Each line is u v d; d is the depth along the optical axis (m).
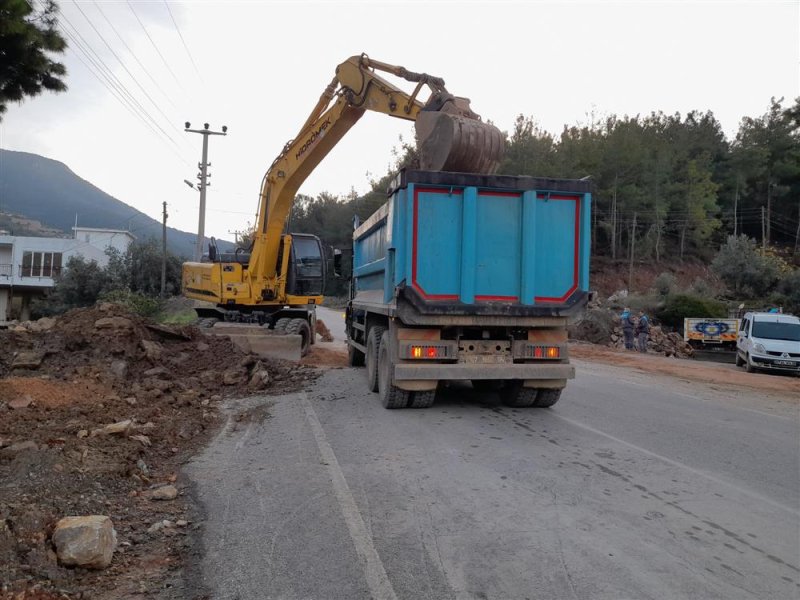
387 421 8.05
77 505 4.50
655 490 5.42
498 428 7.79
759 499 5.25
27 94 13.00
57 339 10.16
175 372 10.59
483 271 8.16
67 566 3.63
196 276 16.58
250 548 4.06
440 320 8.07
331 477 5.60
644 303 36.09
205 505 4.88
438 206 8.04
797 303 38.16
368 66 11.34
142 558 3.89
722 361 26.34
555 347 8.55
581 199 8.34
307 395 9.94
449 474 5.74
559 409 9.31
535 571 3.75
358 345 12.22
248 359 11.26
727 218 70.00
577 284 8.37
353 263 13.85
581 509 4.87
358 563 3.83
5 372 9.07
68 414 7.06
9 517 3.95
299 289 15.71
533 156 56.25
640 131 69.31
